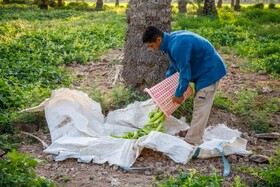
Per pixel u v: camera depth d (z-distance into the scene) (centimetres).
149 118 648
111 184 516
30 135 642
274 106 791
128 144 583
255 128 707
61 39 1304
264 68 1064
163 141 581
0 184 439
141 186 509
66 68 1034
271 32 1559
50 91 775
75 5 3853
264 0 6112
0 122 657
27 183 454
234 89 891
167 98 606
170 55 570
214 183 473
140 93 759
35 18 2362
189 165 569
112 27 1672
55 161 571
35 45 1210
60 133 632
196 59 576
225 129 665
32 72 919
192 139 609
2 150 584
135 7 749
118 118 676
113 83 831
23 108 716
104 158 572
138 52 753
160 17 756
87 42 1289
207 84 580
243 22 1839
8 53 1081
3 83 775
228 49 1304
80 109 666
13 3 3819
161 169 552
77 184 516
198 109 593
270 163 565
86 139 605
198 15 2364
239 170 555
